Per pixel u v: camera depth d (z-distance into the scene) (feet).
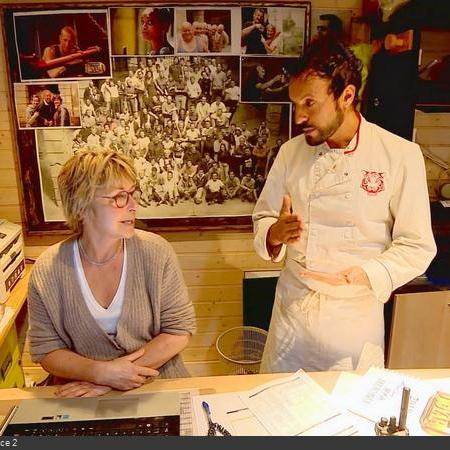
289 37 7.55
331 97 4.92
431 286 7.51
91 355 5.02
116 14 7.32
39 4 7.25
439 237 8.00
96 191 4.48
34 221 8.14
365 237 5.28
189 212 8.23
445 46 7.83
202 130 7.88
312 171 5.31
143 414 4.09
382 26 7.01
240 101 7.78
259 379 4.68
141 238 4.96
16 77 7.50
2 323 6.41
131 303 4.86
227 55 7.57
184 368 5.28
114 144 7.88
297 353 5.69
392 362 7.80
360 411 4.21
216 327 8.95
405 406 3.78
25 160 7.87
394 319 7.55
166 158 7.97
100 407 4.20
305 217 5.41
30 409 4.18
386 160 5.08
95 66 7.52
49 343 4.88
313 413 4.19
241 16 7.43
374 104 7.15
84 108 7.68
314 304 5.49
